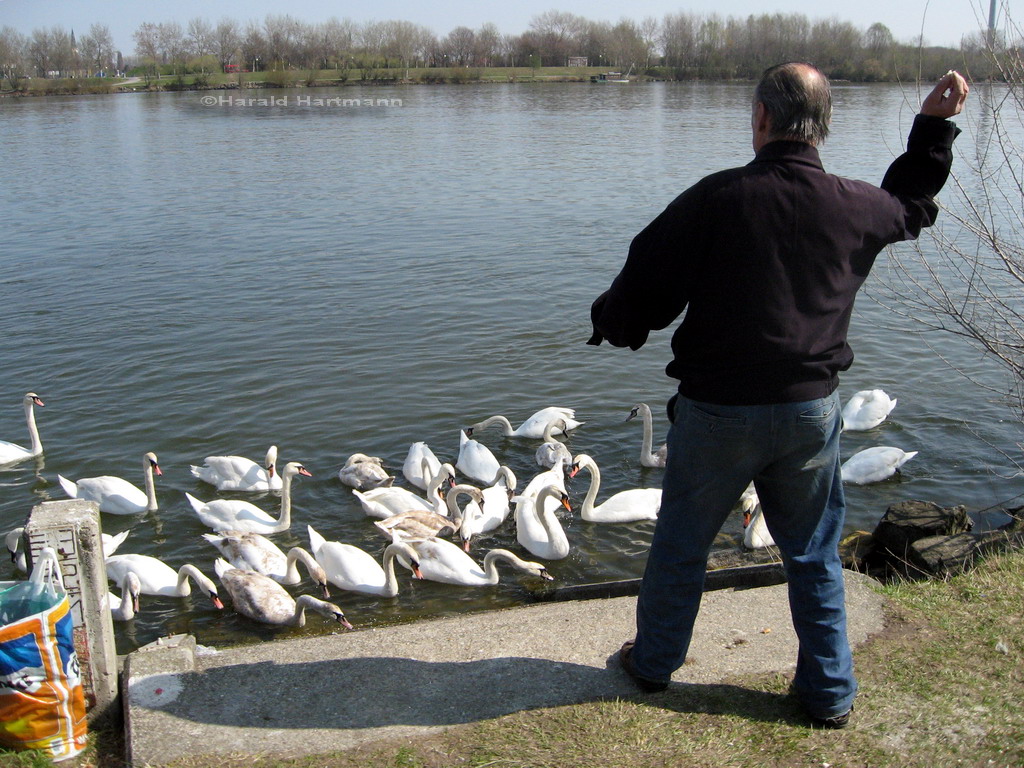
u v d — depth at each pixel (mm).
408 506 12469
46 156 50969
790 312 4012
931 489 12742
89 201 36156
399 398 16234
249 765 4598
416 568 10555
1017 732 4641
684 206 4035
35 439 14242
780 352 4023
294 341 18969
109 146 55969
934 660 5297
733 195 3961
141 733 4852
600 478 13617
